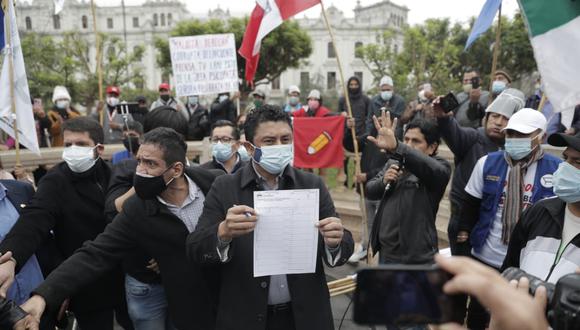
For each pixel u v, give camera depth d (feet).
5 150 20.02
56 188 9.20
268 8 16.35
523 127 9.48
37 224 8.66
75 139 9.45
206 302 8.08
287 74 224.33
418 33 99.30
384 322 3.13
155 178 7.63
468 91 20.43
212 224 7.03
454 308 3.07
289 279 6.92
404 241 10.30
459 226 11.03
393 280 3.15
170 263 8.04
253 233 6.95
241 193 7.18
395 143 9.78
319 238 7.09
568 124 13.28
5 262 7.63
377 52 134.00
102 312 9.91
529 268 7.32
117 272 9.79
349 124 15.52
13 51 12.67
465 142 12.62
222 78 24.26
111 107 29.25
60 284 7.45
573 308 3.44
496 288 2.70
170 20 240.53
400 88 97.25
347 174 25.55
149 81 235.40
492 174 10.27
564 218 7.16
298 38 113.19
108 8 236.22
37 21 209.36
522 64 76.07
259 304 6.78
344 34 224.53
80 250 7.94
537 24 8.27
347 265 18.63
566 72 8.05
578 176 6.64
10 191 9.03
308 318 6.87
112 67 129.29
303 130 20.45
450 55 92.63
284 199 6.53
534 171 9.79
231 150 13.29
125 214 8.07
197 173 8.64
